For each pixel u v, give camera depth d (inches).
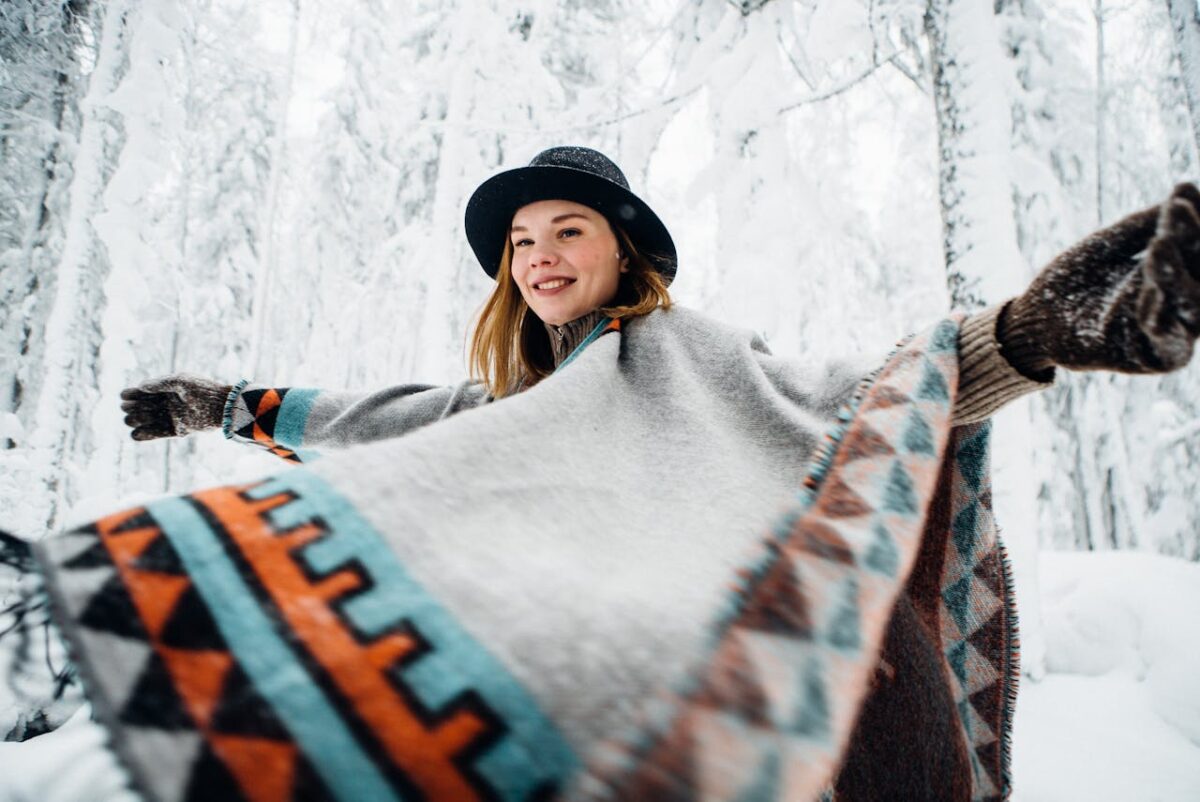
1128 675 135.3
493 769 15.9
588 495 29.8
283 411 63.1
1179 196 23.5
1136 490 365.4
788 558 20.8
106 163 281.6
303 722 16.6
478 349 65.1
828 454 27.3
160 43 251.6
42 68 277.7
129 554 19.5
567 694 17.2
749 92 186.1
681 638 19.3
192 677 17.1
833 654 18.1
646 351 44.9
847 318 316.5
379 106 377.1
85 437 325.7
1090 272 28.3
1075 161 270.1
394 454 25.9
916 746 38.5
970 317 34.6
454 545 22.7
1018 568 137.2
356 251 468.1
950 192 142.9
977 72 142.3
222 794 15.4
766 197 178.4
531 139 228.4
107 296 239.8
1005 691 40.8
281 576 19.9
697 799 14.0
